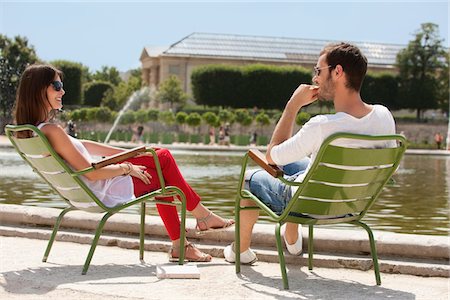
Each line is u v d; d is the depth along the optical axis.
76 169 4.83
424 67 79.81
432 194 11.84
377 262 4.75
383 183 4.68
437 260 5.28
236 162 22.83
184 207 5.13
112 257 5.52
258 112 72.38
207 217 5.32
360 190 4.55
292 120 4.64
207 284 4.56
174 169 5.21
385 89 78.75
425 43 79.81
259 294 4.30
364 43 97.25
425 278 5.04
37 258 5.38
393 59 95.75
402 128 72.00
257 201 4.70
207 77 72.31
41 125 4.79
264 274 4.96
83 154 5.02
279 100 73.44
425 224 7.95
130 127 57.44
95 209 4.96
